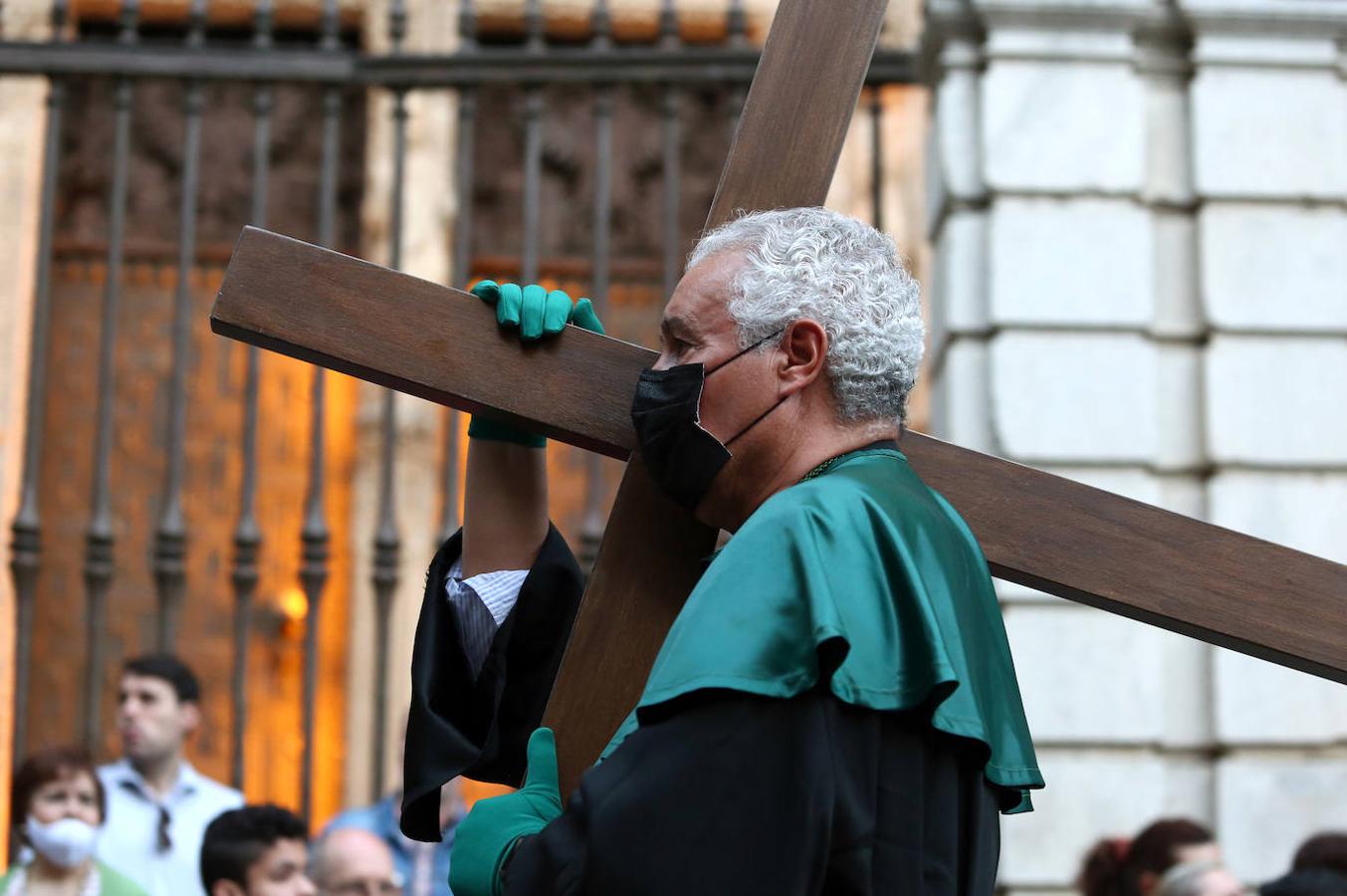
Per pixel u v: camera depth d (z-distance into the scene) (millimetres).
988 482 4176
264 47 11922
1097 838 10219
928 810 3350
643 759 3205
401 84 11867
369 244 15594
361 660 14961
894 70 12117
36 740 15133
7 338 15328
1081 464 10656
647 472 4055
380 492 15164
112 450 15609
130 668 9875
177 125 15961
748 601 3311
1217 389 10781
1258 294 10844
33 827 8312
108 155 15875
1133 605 4141
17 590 11203
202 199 15875
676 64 11797
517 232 15805
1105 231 10867
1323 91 11008
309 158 15977
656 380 3848
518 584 4352
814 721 3199
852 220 3926
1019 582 4242
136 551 15484
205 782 10008
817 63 4320
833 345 3752
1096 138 10930
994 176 10891
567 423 4148
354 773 14805
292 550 15531
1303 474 10734
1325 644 4133
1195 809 10523
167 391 15695
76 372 15695
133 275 15859
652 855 3111
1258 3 10945
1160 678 10500
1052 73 11008
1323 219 10930
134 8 11945
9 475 15203
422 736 4125
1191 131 11039
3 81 15625
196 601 15398
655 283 15820
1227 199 10922
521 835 3551
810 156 4285
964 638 3475
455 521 11344
